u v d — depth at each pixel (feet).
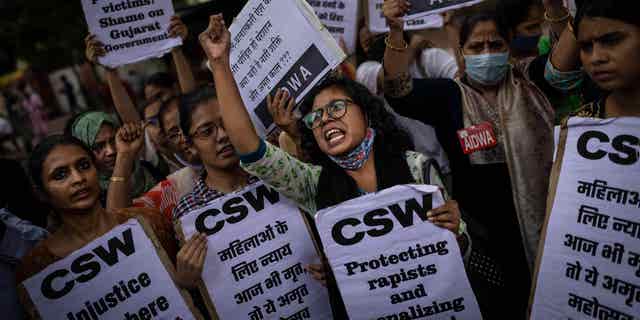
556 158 6.58
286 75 7.96
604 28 5.52
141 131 9.17
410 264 6.88
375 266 6.97
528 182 8.56
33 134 51.98
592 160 6.27
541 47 11.57
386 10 8.86
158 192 9.57
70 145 6.87
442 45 14.08
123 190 8.87
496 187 8.91
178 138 9.46
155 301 7.25
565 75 7.89
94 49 10.37
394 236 6.85
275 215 7.66
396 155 7.16
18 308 7.31
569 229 6.42
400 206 6.81
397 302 7.00
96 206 7.22
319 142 7.12
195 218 7.56
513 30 12.00
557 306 6.56
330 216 6.95
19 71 66.64
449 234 6.72
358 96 7.18
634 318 5.99
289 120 8.04
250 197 7.66
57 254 7.13
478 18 8.82
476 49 8.82
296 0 7.68
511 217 8.97
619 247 6.07
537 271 6.68
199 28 19.65
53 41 47.62
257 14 8.07
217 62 6.84
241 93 8.55
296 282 7.72
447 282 6.82
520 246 9.02
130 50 10.51
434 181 6.98
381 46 11.94
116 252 7.16
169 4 10.57
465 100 9.00
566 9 8.40
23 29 46.98
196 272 7.30
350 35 11.60
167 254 7.45
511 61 11.67
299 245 7.69
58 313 7.06
